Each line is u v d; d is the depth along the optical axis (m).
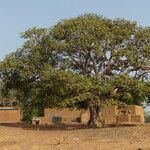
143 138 27.97
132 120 56.69
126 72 43.69
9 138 30.39
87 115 60.00
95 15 43.72
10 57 45.78
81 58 43.47
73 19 42.41
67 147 24.25
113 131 34.25
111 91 40.19
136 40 43.66
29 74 44.38
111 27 43.91
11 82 47.66
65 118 62.50
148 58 43.56
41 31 44.25
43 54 44.06
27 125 49.28
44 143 26.72
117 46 43.38
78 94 39.84
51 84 40.41
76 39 41.31
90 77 41.06
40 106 47.94
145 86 41.50
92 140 27.56
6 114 64.62
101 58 43.50
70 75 39.44
